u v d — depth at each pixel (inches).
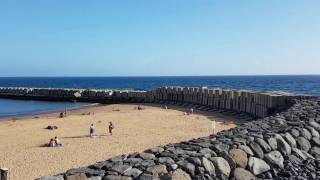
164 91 2437.3
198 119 1510.8
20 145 1052.5
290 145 440.1
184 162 339.3
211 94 1908.2
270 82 7524.6
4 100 3309.5
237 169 370.0
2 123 1574.8
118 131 1251.8
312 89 4554.6
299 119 574.9
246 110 1546.5
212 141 407.8
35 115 1971.0
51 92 3275.1
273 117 605.3
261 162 391.2
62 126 1416.1
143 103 2507.4
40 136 1203.2
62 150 962.7
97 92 2974.9
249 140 408.8
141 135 1159.0
